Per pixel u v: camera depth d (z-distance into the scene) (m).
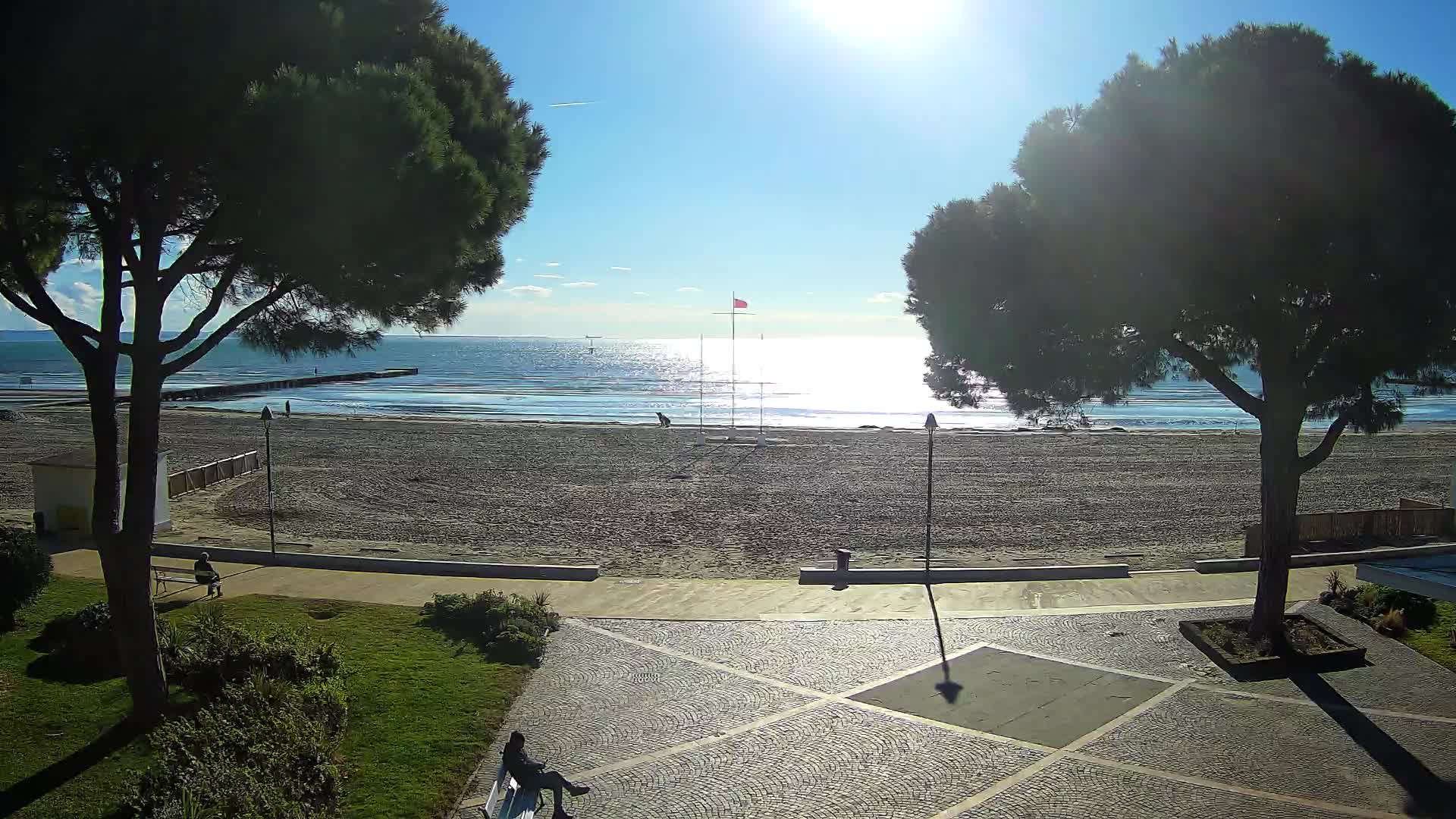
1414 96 13.49
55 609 16.41
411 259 10.88
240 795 8.35
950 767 11.19
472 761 11.20
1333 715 12.68
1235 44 14.37
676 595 19.22
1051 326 14.98
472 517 29.92
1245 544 23.81
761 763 11.30
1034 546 26.19
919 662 15.00
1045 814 10.06
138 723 11.47
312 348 12.92
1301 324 14.50
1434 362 13.60
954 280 15.41
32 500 30.81
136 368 11.28
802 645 15.87
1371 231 12.35
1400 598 16.98
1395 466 43.44
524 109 14.34
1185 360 16.48
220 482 36.16
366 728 11.92
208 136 9.64
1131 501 33.84
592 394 103.19
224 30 9.64
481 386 116.38
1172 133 13.22
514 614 16.19
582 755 11.52
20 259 10.16
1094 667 14.71
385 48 12.02
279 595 18.41
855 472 40.78
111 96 9.09
